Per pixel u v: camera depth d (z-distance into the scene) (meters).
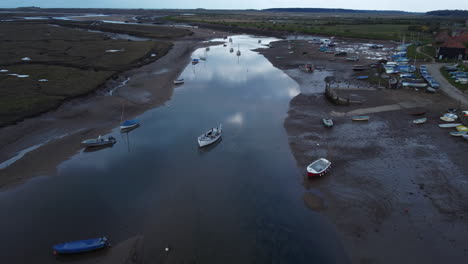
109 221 29.30
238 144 44.72
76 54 104.19
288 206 30.95
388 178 34.50
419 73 75.62
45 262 24.62
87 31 177.62
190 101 63.59
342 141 43.94
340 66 92.88
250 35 193.00
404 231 26.88
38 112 54.00
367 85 70.19
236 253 25.27
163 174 37.38
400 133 45.81
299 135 46.41
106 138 45.03
